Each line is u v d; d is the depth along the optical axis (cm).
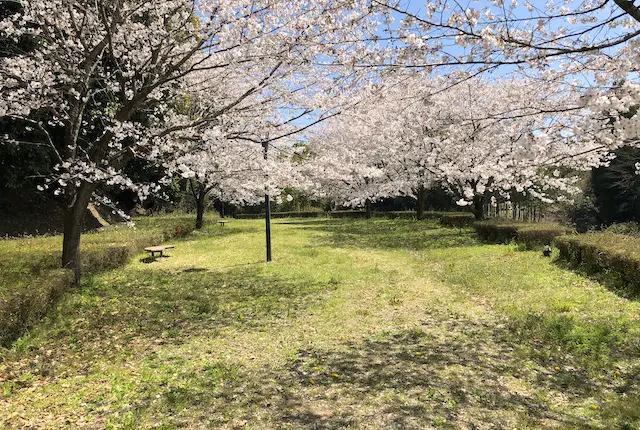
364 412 362
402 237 1831
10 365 480
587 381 411
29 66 845
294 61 754
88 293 834
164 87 971
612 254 774
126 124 819
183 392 409
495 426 331
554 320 577
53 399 401
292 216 4084
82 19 856
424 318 649
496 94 1608
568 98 661
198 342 572
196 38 841
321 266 1143
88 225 2002
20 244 1145
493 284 825
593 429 317
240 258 1332
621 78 385
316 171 1374
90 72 802
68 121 872
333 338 571
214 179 1617
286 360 496
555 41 416
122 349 548
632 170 2353
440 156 1655
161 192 2623
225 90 1034
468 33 399
